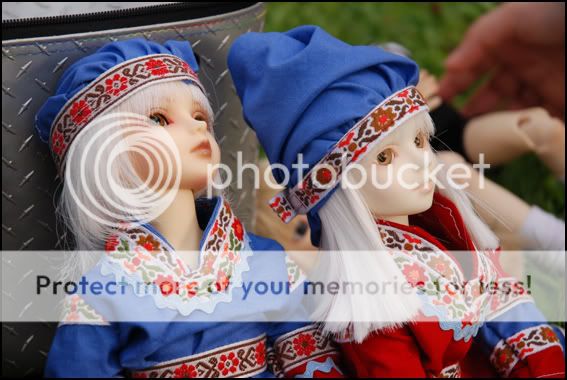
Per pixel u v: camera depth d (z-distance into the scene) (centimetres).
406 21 237
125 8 135
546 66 188
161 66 107
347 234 111
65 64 120
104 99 105
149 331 102
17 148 119
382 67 109
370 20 235
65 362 103
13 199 121
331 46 108
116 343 104
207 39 131
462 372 123
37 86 118
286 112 108
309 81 106
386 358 108
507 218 147
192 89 110
